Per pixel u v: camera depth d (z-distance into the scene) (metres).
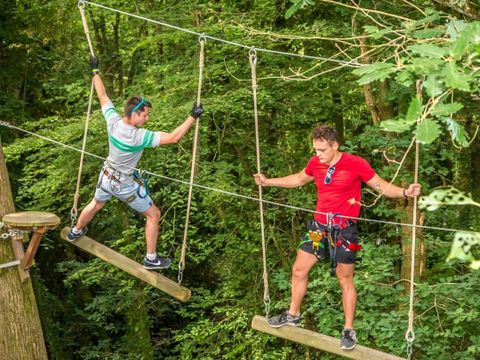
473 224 12.52
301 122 11.88
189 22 11.84
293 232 12.70
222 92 11.66
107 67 15.50
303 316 11.62
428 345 9.98
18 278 7.06
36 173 12.33
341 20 11.41
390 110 10.89
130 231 12.64
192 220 14.12
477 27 3.48
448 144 11.46
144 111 5.95
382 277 9.77
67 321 17.64
